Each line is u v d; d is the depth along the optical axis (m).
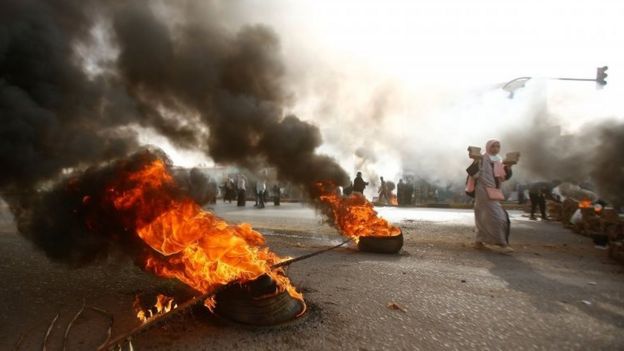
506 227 6.84
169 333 2.99
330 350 2.78
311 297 3.94
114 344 2.48
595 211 9.54
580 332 3.19
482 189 6.95
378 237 6.38
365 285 4.43
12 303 3.67
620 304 3.90
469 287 4.43
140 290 4.04
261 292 3.17
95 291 4.01
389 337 3.01
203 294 3.18
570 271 5.36
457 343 2.95
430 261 5.86
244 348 2.77
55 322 3.23
